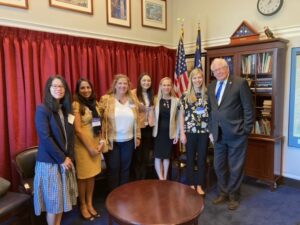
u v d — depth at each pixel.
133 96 2.96
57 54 3.09
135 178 3.33
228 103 2.70
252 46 3.26
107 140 2.76
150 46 4.13
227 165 2.96
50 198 2.10
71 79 3.23
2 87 2.71
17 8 2.81
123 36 3.86
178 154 3.66
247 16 3.65
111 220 1.98
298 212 2.73
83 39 3.33
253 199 3.04
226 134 2.73
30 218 2.23
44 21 3.04
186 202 1.96
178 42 4.49
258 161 3.33
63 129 2.17
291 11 3.25
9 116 2.75
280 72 3.21
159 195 2.08
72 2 3.27
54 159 2.09
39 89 2.94
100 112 2.72
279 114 3.31
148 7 4.17
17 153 2.58
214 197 3.09
